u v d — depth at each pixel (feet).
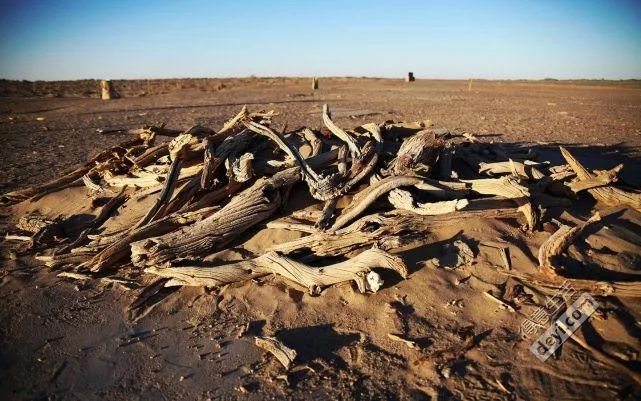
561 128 53.42
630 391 11.16
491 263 16.05
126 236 19.02
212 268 16.67
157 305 16.25
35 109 95.14
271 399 11.76
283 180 19.35
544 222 18.19
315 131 25.39
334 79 223.92
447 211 16.22
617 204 19.85
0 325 15.47
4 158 42.93
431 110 77.05
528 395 11.32
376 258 15.37
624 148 37.42
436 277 15.66
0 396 12.30
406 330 13.87
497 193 18.28
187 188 21.01
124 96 130.41
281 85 171.01
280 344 13.28
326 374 12.50
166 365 13.30
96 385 12.65
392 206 18.61
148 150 24.86
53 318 15.79
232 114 76.07
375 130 23.30
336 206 19.19
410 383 12.00
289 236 18.22
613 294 14.24
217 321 15.19
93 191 25.76
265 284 16.53
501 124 57.88
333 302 15.38
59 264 19.21
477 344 13.11
